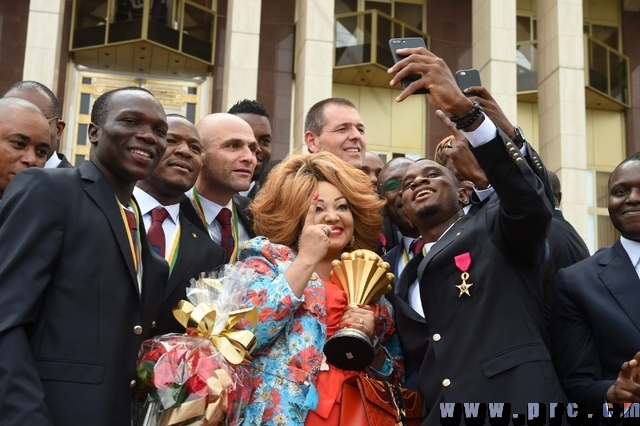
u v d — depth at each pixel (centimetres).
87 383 331
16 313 322
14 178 363
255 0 1948
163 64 2128
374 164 645
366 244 466
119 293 351
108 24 2042
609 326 429
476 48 2066
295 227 446
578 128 1972
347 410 391
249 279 392
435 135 2214
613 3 2352
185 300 401
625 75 2308
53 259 341
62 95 2044
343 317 406
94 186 367
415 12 2273
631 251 453
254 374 395
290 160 467
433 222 452
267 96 2136
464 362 394
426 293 417
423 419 421
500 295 402
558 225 525
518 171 389
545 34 2094
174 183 466
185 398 350
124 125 378
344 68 2130
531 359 388
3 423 305
